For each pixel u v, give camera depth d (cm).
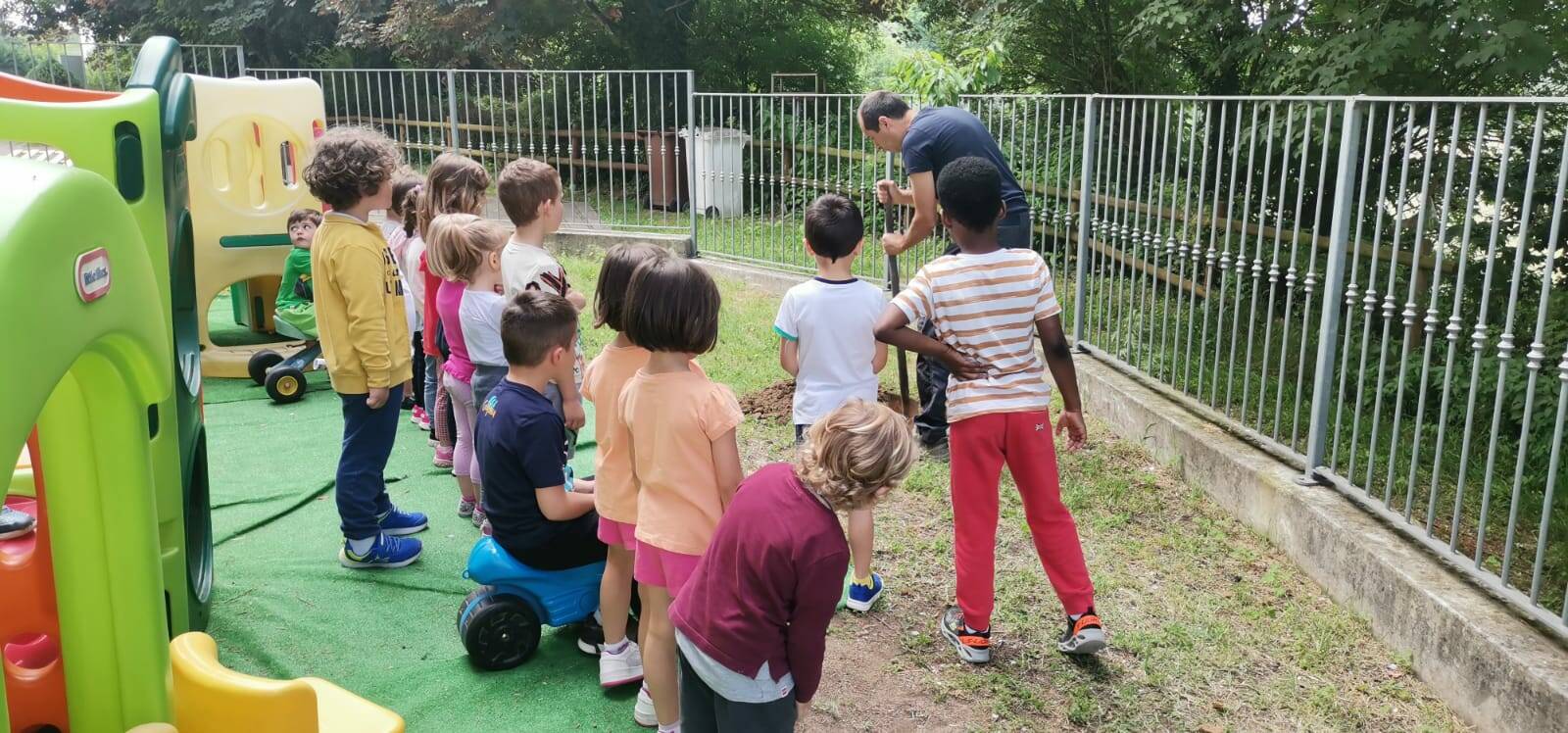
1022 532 423
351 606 369
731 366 648
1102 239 586
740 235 1032
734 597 219
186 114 305
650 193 1089
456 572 395
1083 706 311
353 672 325
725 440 264
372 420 382
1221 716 309
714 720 234
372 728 243
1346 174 394
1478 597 320
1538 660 284
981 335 319
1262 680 326
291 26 1848
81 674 209
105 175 254
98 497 203
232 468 496
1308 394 564
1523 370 506
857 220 366
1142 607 368
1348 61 628
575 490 350
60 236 159
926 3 1306
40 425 197
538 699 312
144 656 210
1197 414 498
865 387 373
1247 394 463
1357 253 387
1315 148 670
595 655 334
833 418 214
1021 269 318
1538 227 551
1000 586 381
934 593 380
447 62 1742
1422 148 641
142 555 206
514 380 314
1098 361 597
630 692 317
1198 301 686
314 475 489
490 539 326
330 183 353
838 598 218
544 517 316
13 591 232
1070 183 616
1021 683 324
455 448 444
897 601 373
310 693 213
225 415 577
